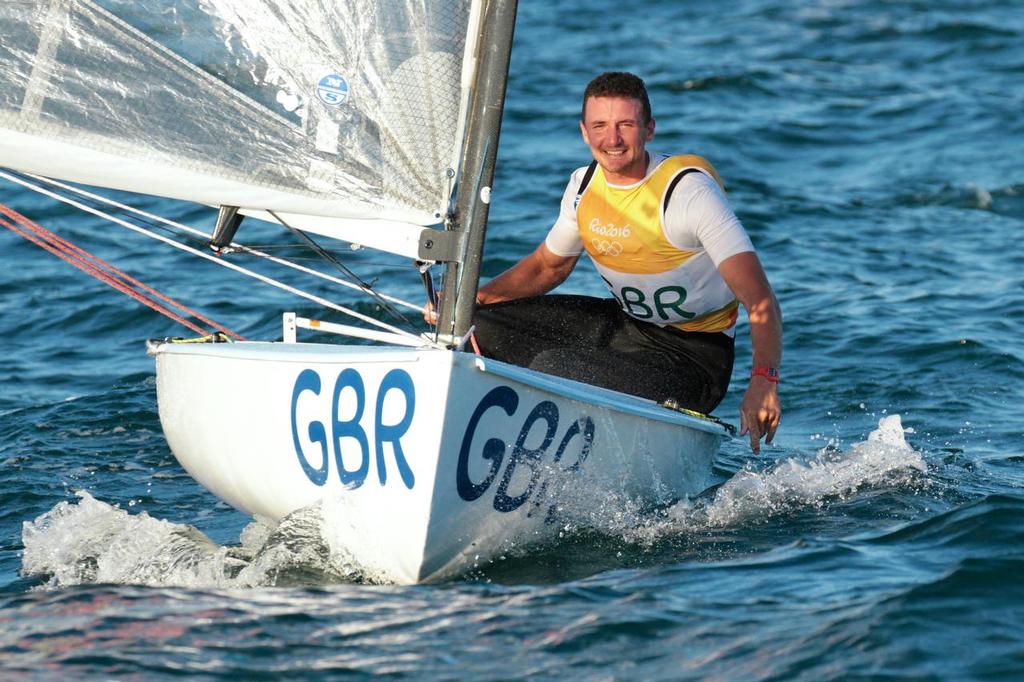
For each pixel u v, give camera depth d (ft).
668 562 46.68
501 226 109.40
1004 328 84.53
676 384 55.01
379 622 40.22
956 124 147.64
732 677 36.09
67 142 46.32
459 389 41.96
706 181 51.60
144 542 50.01
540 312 56.85
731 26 198.80
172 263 100.73
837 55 182.39
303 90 46.26
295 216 50.44
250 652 37.93
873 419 69.00
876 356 79.30
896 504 53.52
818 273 99.30
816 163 134.10
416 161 46.52
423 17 45.85
